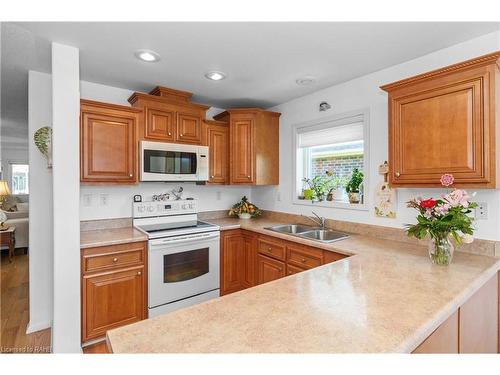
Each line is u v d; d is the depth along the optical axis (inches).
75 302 78.5
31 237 99.0
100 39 75.4
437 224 62.4
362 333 36.2
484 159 62.9
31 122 98.0
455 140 67.3
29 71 97.0
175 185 131.0
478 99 63.7
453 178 66.5
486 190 72.5
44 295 100.9
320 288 51.0
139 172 105.1
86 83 107.7
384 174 95.2
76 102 79.3
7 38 74.9
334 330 36.9
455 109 67.3
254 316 40.6
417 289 50.4
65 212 77.3
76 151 78.9
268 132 134.6
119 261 91.1
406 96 76.4
